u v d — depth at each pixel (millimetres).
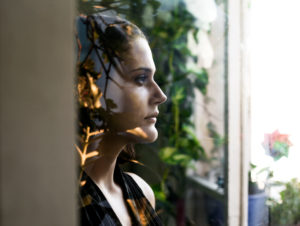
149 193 870
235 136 1178
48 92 210
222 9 1342
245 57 1187
